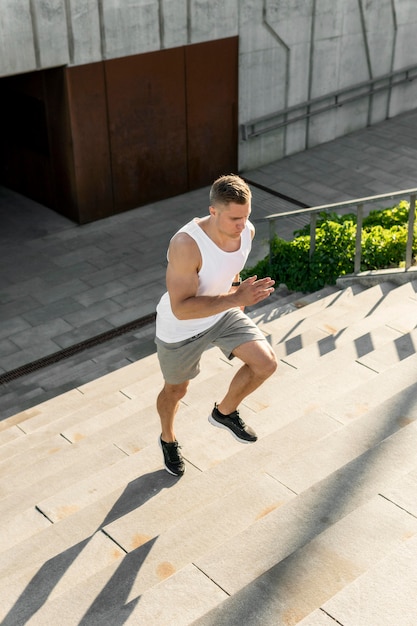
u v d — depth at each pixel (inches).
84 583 135.2
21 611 139.1
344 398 187.9
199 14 622.8
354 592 110.2
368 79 793.6
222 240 134.5
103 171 629.9
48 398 397.4
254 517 145.6
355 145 782.5
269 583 115.6
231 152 713.6
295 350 270.7
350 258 380.2
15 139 662.5
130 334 488.4
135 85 613.6
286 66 711.7
